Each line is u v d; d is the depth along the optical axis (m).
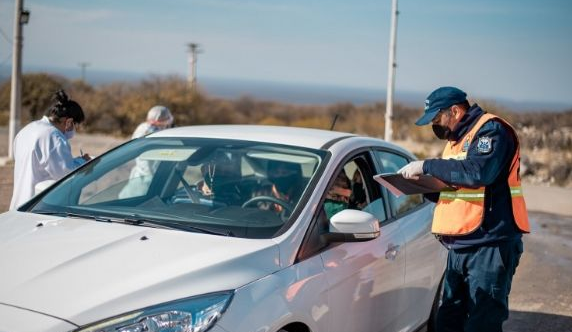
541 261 8.74
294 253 3.44
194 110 41.81
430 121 4.18
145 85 41.41
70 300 2.79
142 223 3.68
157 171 4.38
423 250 4.79
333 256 3.67
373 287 4.02
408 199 4.97
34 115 37.62
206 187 4.16
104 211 3.94
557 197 14.98
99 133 35.41
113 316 2.74
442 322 4.39
